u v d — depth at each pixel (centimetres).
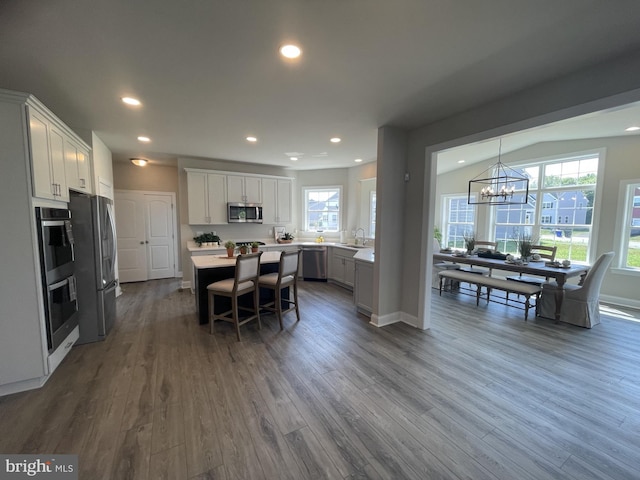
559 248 526
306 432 182
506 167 586
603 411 205
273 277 368
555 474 154
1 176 206
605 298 467
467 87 240
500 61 201
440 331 346
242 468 155
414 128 352
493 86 238
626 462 162
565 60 198
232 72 217
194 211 529
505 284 414
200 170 529
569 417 198
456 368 261
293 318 390
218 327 355
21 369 218
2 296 210
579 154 488
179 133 376
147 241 610
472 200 650
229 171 563
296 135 386
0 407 202
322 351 293
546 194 542
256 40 177
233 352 289
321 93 253
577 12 151
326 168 651
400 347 303
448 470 155
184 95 258
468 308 438
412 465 159
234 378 242
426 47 185
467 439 178
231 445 171
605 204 464
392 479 150
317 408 205
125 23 160
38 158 224
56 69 212
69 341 274
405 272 373
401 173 362
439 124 323
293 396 219
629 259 450
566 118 220
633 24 160
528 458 164
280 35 173
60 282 254
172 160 561
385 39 176
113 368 256
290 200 636
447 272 505
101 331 312
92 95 257
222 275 370
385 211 354
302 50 189
